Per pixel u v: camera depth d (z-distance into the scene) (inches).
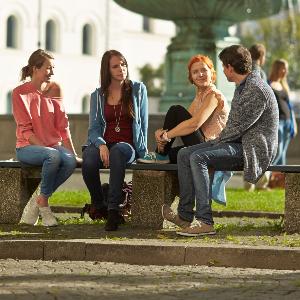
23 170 740.0
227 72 683.4
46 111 740.0
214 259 600.4
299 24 4638.3
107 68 727.1
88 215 824.3
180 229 698.2
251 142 672.4
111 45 4616.1
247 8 1384.1
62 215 847.7
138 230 698.8
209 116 716.0
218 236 664.4
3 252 629.6
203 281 543.8
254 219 829.8
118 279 548.4
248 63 679.1
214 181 721.6
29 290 509.4
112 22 4611.2
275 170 680.4
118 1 1400.1
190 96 1445.6
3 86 4104.3
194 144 705.6
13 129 1400.1
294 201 684.7
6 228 711.1
